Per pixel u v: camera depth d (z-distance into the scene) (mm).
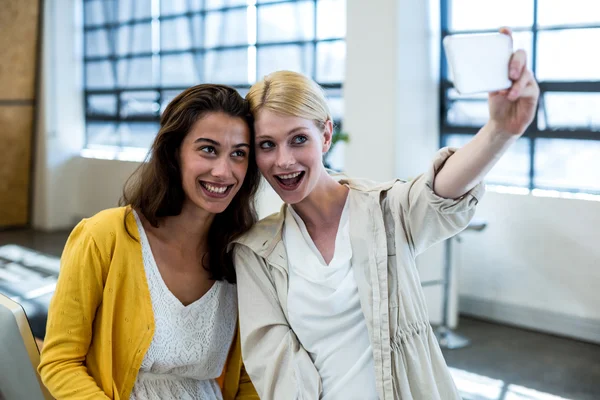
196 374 1751
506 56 1218
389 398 1520
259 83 1612
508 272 5348
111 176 8914
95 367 1635
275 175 1588
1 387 1683
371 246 1589
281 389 1582
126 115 8930
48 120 9133
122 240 1632
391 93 5207
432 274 5293
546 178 5348
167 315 1662
